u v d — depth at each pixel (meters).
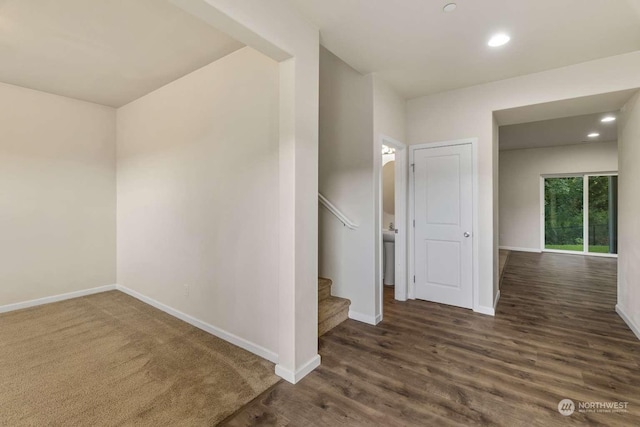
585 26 2.28
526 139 6.44
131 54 2.75
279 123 2.21
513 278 5.01
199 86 2.99
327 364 2.37
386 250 4.59
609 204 6.92
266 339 2.46
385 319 3.28
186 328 3.04
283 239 2.18
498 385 2.09
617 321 3.19
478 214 3.47
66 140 3.90
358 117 3.24
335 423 1.75
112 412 1.84
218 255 2.83
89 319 3.26
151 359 2.45
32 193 3.67
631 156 2.97
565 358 2.44
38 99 3.68
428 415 1.81
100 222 4.20
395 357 2.47
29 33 2.43
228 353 2.54
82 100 3.97
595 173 6.95
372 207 3.17
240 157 2.62
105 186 4.23
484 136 3.40
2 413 1.83
